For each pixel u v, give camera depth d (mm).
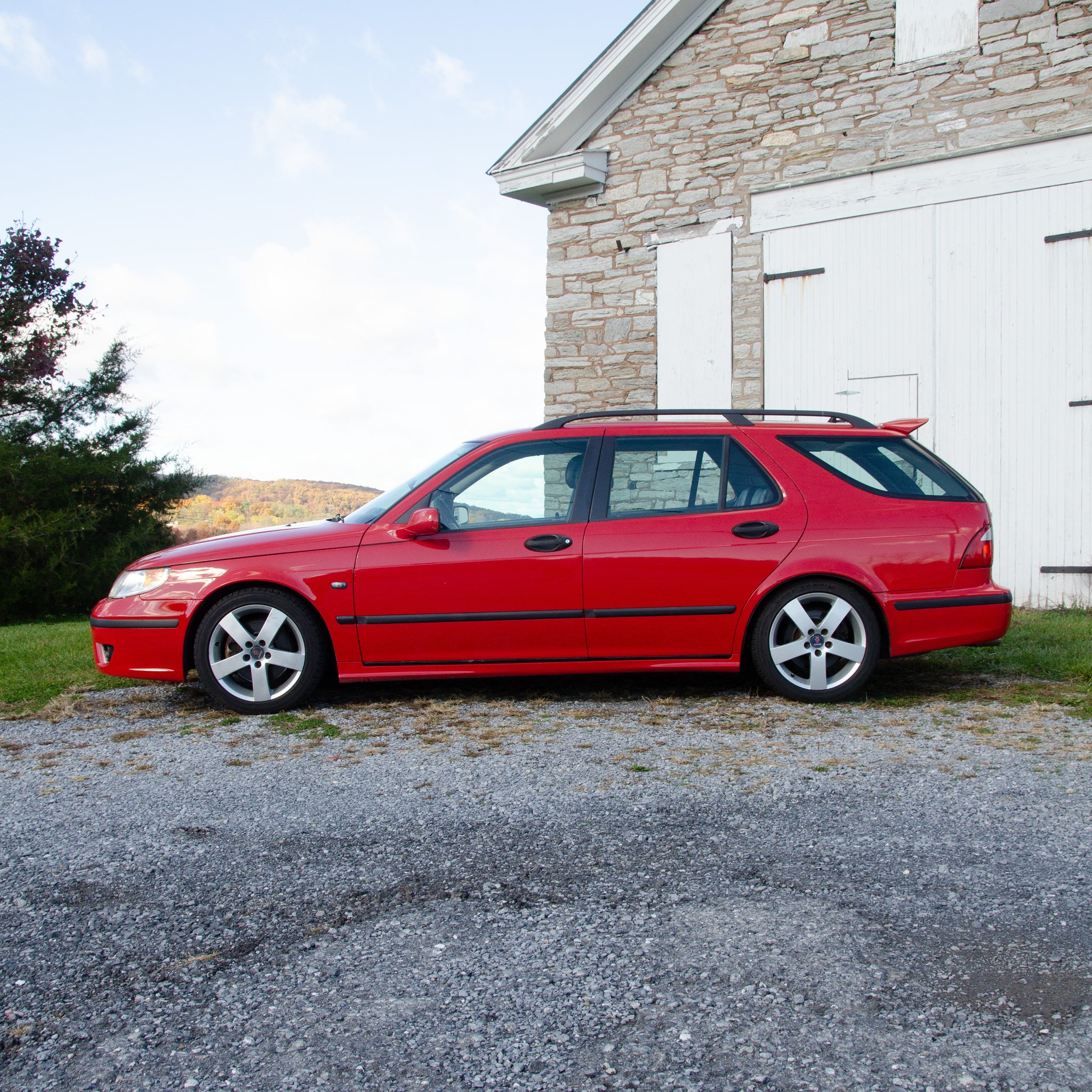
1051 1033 1904
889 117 9406
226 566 4863
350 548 4891
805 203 9922
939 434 9141
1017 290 8742
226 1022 2012
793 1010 2010
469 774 3734
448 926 2436
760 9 10125
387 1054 1884
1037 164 8641
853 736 4234
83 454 19656
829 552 4887
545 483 5074
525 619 4891
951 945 2279
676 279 10750
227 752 4141
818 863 2789
